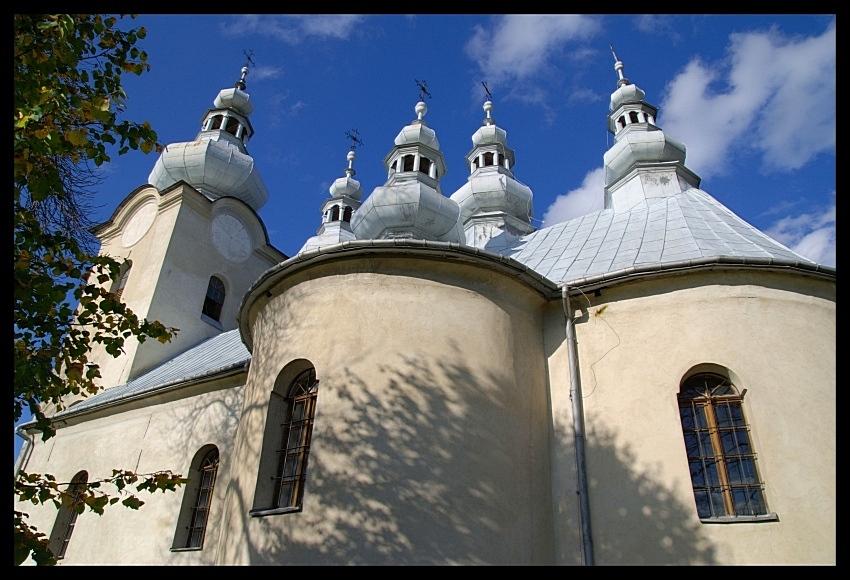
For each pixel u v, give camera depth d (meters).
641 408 9.76
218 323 23.42
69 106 7.55
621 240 13.70
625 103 21.58
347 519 8.66
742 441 9.39
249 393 11.36
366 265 10.77
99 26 7.92
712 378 9.96
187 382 15.67
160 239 23.02
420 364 9.80
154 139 7.87
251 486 9.96
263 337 11.61
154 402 16.80
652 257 11.86
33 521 17.30
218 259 24.23
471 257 10.62
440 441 9.21
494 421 9.64
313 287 11.02
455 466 9.07
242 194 26.75
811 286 10.32
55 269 7.97
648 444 9.47
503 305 10.83
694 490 9.20
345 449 9.20
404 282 10.55
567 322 10.96
